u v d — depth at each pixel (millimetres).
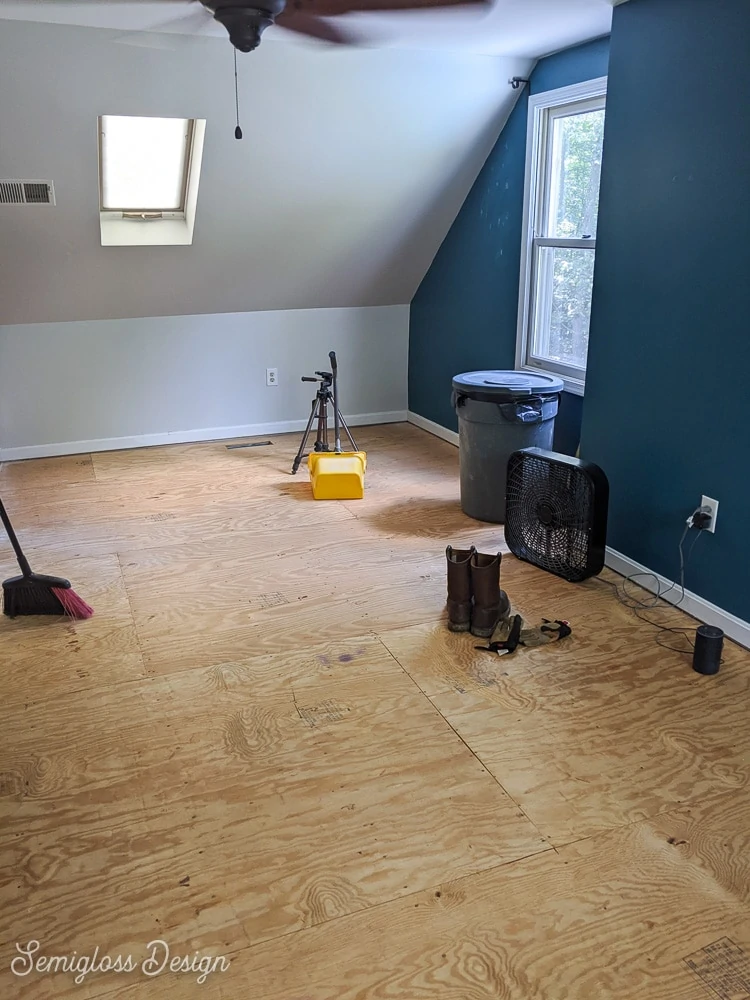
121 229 4176
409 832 1835
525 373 3721
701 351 2609
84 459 4645
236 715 2264
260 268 4539
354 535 3521
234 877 1715
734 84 2357
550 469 3035
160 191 4148
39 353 4500
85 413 4695
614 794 1951
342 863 1749
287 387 5105
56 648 2615
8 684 2418
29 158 3496
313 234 4391
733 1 2326
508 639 2604
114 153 3912
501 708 2287
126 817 1888
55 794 1963
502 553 3336
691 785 1981
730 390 2516
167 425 4898
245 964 1516
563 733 2178
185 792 1966
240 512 3793
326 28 2760
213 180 3883
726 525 2602
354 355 5211
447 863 1747
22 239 3885
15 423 4574
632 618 2791
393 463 4562
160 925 1603
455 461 4598
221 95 3432
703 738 2154
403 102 3719
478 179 4277
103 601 2932
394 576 3121
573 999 1439
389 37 3137
